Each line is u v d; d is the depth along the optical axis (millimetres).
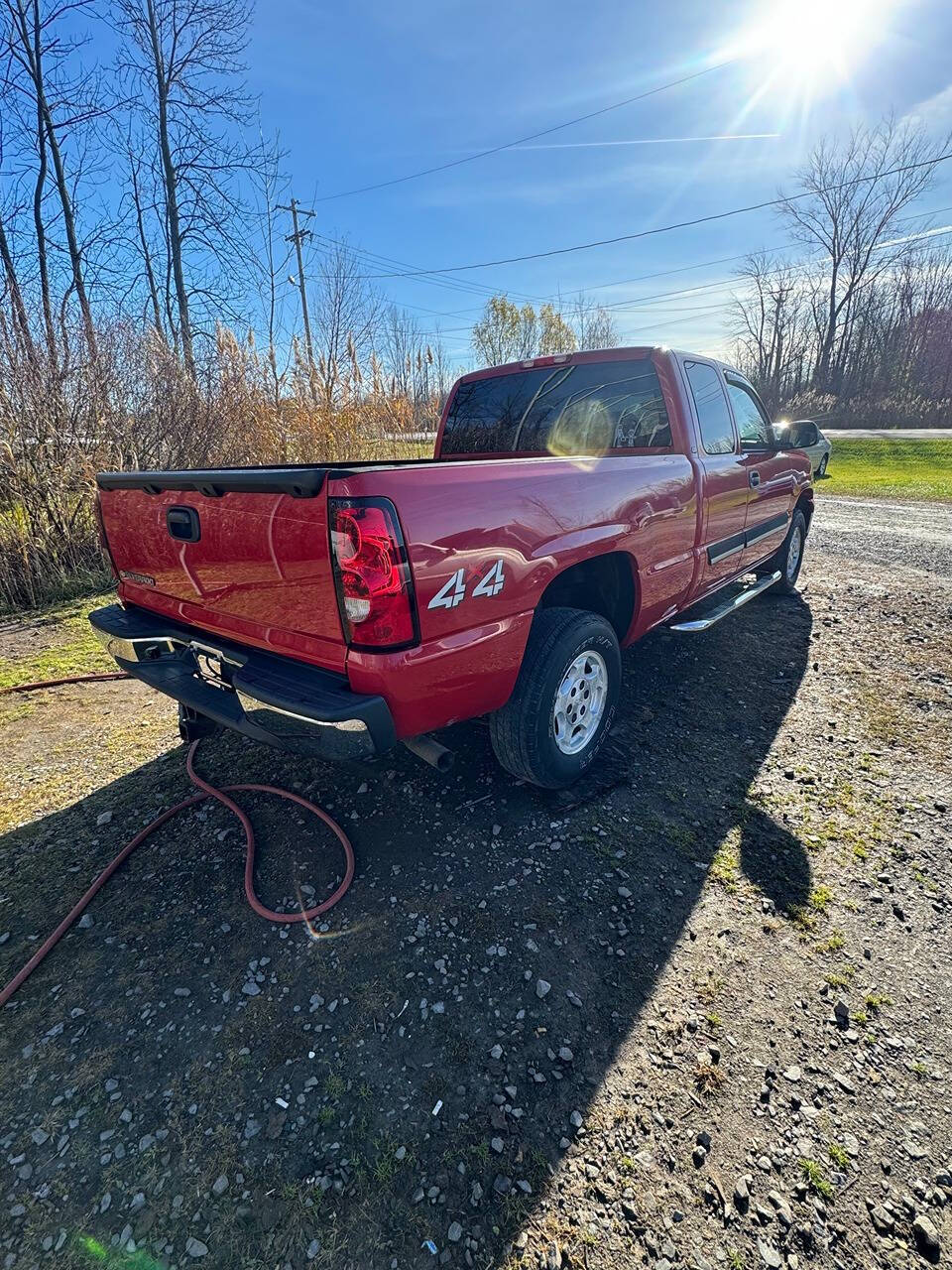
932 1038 1791
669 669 4258
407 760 3176
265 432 9227
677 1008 1887
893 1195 1437
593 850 2533
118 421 7156
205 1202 1456
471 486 2102
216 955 2094
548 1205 1432
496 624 2213
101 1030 1858
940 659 4355
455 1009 1891
